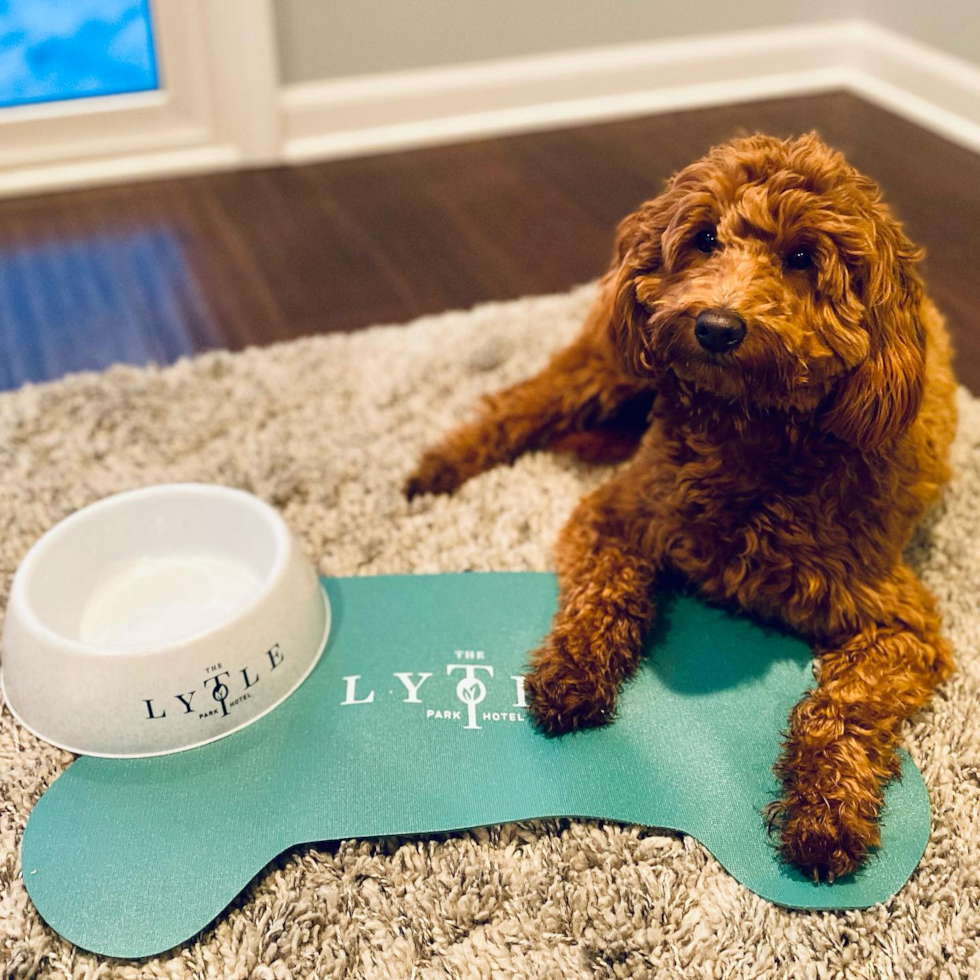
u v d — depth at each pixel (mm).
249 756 1458
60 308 2627
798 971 1235
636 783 1421
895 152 3438
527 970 1235
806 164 1373
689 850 1355
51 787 1422
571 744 1473
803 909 1296
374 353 2363
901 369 1389
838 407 1419
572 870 1336
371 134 3479
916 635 1532
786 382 1357
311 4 3215
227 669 1462
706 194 1404
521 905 1302
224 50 3156
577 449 2021
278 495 1943
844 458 1513
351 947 1261
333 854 1359
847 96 3859
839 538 1521
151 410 2178
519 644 1639
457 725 1502
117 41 3146
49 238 2941
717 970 1236
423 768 1440
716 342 1324
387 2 3285
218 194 3186
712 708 1527
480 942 1267
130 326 2562
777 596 1583
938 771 1450
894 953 1251
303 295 2684
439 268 2803
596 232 2980
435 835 1380
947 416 1729
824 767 1374
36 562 1569
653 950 1257
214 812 1387
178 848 1345
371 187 3238
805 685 1561
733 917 1283
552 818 1396
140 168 3264
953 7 3490
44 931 1274
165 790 1415
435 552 1827
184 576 1726
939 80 3598
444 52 3453
